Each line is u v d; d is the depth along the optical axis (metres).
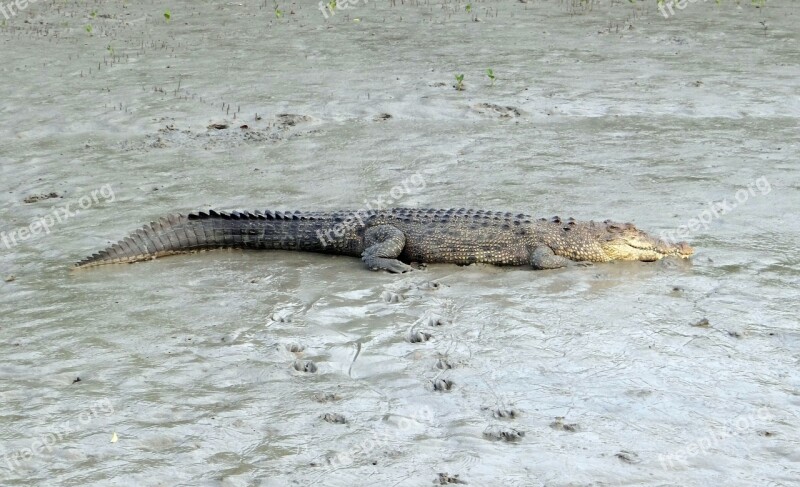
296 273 23.19
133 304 21.33
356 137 34.62
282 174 30.98
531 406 16.33
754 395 16.53
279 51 47.50
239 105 38.44
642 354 18.14
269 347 18.84
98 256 23.94
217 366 18.12
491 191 28.77
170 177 30.94
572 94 39.56
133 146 34.12
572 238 23.31
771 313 19.83
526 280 22.23
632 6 57.94
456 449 15.03
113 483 14.28
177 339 19.39
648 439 15.26
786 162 30.94
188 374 17.81
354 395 16.84
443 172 30.72
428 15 55.69
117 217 27.45
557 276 22.44
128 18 55.81
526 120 36.59
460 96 39.09
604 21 53.88
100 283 22.72
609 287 21.59
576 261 23.31
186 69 44.03
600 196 28.09
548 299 20.94
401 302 21.02
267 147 33.78
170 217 24.80
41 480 14.38
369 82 41.41
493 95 39.31
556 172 30.44
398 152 32.84
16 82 41.81
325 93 39.81
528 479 14.20
